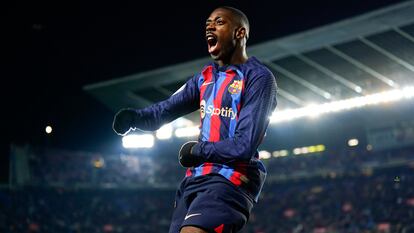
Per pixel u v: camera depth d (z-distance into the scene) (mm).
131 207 47344
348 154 47031
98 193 46031
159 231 44781
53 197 42625
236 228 3176
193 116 41031
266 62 30672
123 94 33781
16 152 38531
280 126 43531
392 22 25109
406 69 30672
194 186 3285
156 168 50312
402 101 35719
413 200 41031
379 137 44812
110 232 43531
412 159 42938
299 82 33938
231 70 3389
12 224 38031
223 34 3424
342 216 42438
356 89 34562
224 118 3307
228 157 3066
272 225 44000
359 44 27875
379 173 44625
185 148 3209
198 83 3611
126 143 45750
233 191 3168
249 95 3230
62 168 43438
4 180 38281
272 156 51094
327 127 44500
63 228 41281
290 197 47188
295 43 27641
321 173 47031
